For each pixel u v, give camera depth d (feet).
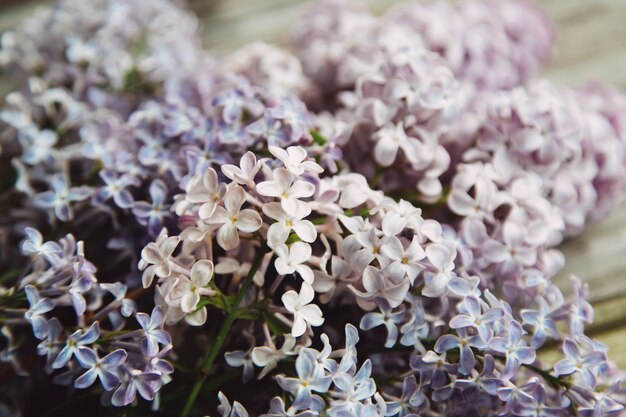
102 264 1.51
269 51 1.76
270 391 1.40
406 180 1.50
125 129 1.54
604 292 1.67
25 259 1.57
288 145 1.43
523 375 1.43
